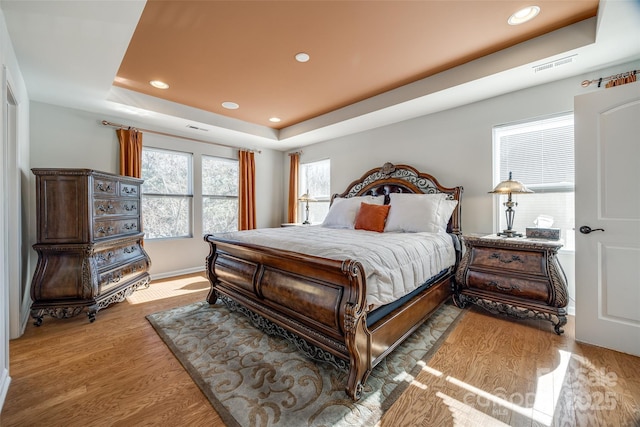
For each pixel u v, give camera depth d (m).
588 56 2.15
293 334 1.89
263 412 1.37
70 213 2.49
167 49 2.33
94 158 3.38
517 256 2.38
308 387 1.56
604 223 1.96
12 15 1.65
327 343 1.64
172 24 2.00
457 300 2.76
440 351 1.93
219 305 2.87
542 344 2.02
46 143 3.06
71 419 1.33
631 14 1.69
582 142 2.04
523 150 2.82
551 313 2.19
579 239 2.06
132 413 1.37
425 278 2.18
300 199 4.68
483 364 1.77
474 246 2.65
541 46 2.18
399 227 2.97
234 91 3.19
